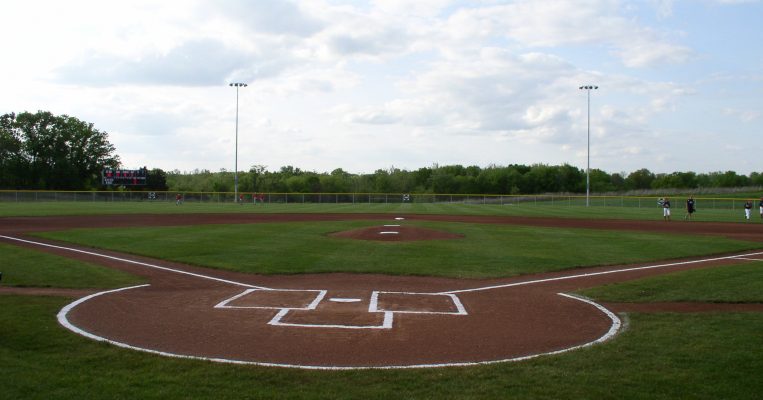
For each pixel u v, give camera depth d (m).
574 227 33.06
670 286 13.32
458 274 15.14
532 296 12.27
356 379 6.71
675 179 138.88
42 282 13.35
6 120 94.06
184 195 78.50
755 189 107.69
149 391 6.26
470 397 6.15
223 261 16.92
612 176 145.12
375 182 117.56
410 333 8.95
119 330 8.95
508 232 28.27
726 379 6.74
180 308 10.63
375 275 14.96
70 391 6.23
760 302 11.62
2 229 27.42
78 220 34.72
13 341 8.14
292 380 6.66
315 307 10.82
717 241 24.72
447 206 65.50
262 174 110.88
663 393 6.30
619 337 8.69
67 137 96.19
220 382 6.57
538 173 124.94
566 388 6.44
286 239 23.14
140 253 18.61
